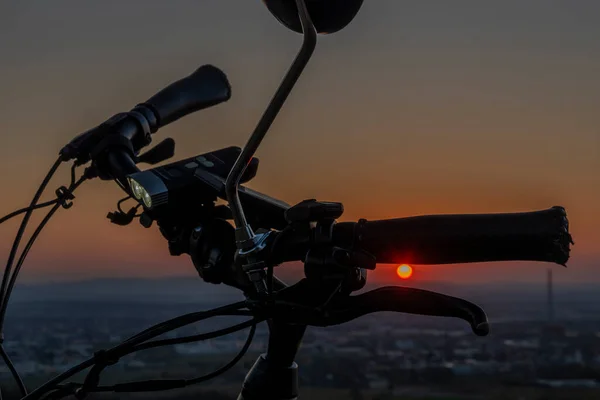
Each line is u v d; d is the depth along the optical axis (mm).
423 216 1327
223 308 1501
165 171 1815
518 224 1216
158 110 2158
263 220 1785
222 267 1674
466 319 1278
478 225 1244
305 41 1254
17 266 2213
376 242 1355
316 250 1404
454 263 1303
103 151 2055
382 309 1362
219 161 1860
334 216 1423
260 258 1479
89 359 1557
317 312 1415
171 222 1805
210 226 1723
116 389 1638
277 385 1674
